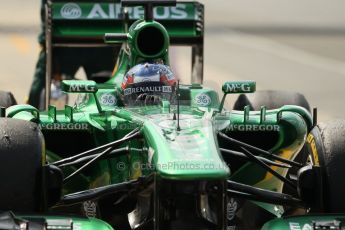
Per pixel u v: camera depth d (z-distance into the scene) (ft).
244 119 51.37
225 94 49.32
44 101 78.28
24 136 43.68
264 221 51.67
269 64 147.43
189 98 53.83
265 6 243.60
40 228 40.09
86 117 50.70
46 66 71.56
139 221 47.16
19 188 42.63
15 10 215.51
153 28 51.65
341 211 43.57
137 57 51.98
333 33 189.98
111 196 49.93
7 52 152.35
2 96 60.70
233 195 46.47
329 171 43.73
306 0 261.65
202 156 41.45
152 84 50.60
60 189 44.47
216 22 206.18
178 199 41.50
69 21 72.95
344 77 134.10
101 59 81.92
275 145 52.42
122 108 50.83
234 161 53.11
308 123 52.80
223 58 152.97
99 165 50.44
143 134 45.70
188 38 73.46
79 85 48.14
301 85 126.31
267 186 52.80
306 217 42.47
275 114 53.21
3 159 42.73
